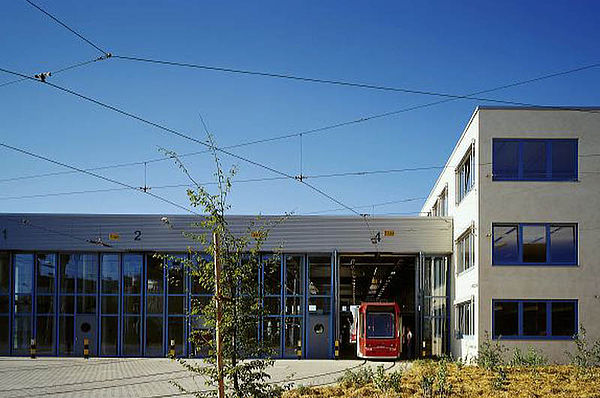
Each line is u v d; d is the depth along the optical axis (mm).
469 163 36688
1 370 32031
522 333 32969
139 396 22078
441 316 41094
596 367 26328
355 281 57219
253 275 13664
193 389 23969
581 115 33781
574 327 32938
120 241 41344
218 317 13055
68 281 41844
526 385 20953
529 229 33562
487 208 33688
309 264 41625
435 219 41219
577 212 33469
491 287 33250
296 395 19953
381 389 20297
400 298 61188
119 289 41719
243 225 40531
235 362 13352
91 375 29562
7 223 41500
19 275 41844
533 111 33906
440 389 19109
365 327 40281
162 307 41469
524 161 33781
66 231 41438
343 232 41156
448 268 41406
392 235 41125
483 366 27062
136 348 41312
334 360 40031
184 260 13703
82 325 41594
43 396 22141
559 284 33188
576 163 33688
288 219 41000
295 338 41000
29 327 41531
